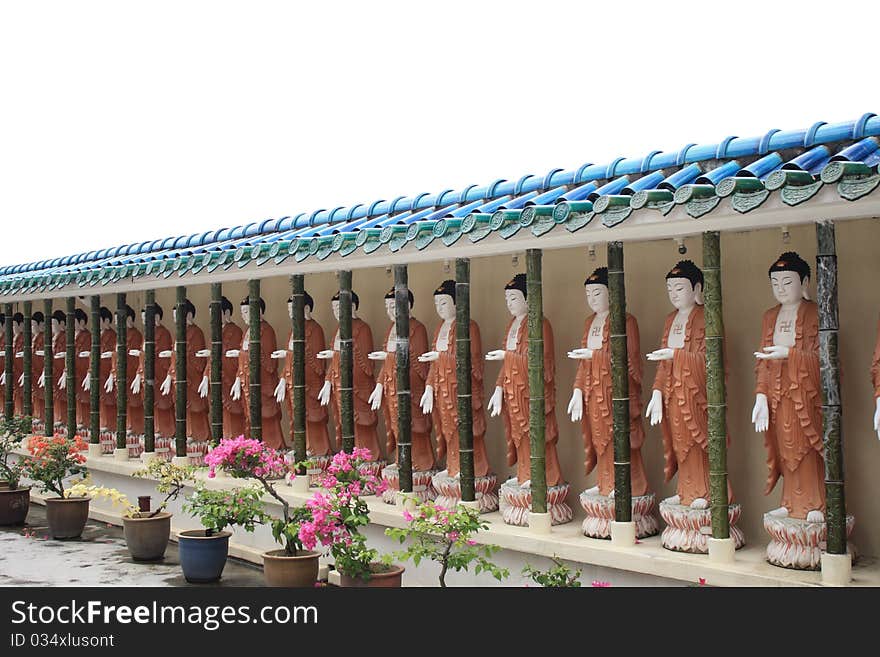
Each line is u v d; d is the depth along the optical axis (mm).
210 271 9641
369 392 9617
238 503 7945
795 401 6191
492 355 7918
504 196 7828
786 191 5168
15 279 13164
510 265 8719
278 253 8688
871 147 5309
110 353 12742
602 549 6844
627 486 6910
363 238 7773
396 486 8758
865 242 6551
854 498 6590
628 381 7078
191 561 8383
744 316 7141
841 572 5758
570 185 7344
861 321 6562
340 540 7078
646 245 7742
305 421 9570
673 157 6652
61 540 10398
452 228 7039
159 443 11953
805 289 6336
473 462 8164
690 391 6758
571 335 8266
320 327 10133
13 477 11531
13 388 14758
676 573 6402
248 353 10352
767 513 6383
